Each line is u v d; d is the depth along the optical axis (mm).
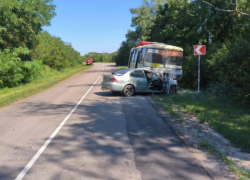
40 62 25031
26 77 22781
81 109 10805
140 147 6203
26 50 20219
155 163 5254
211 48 16656
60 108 11102
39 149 6062
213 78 14484
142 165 5152
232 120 8320
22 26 19875
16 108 11305
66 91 17000
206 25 20750
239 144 6168
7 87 19406
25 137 6992
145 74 14719
